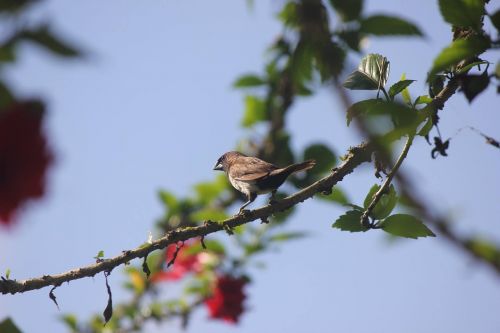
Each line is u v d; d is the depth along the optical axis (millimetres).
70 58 3066
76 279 7562
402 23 6449
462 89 7691
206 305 12422
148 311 12320
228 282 12320
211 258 12461
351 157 8594
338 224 7887
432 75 6719
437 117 7730
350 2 6508
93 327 12141
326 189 8805
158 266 12531
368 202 7941
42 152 3252
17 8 3182
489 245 3545
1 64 3203
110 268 7840
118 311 12297
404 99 8148
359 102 6980
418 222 7520
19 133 3217
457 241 3600
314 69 6562
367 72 7840
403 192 3727
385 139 6156
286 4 7359
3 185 3205
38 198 3236
